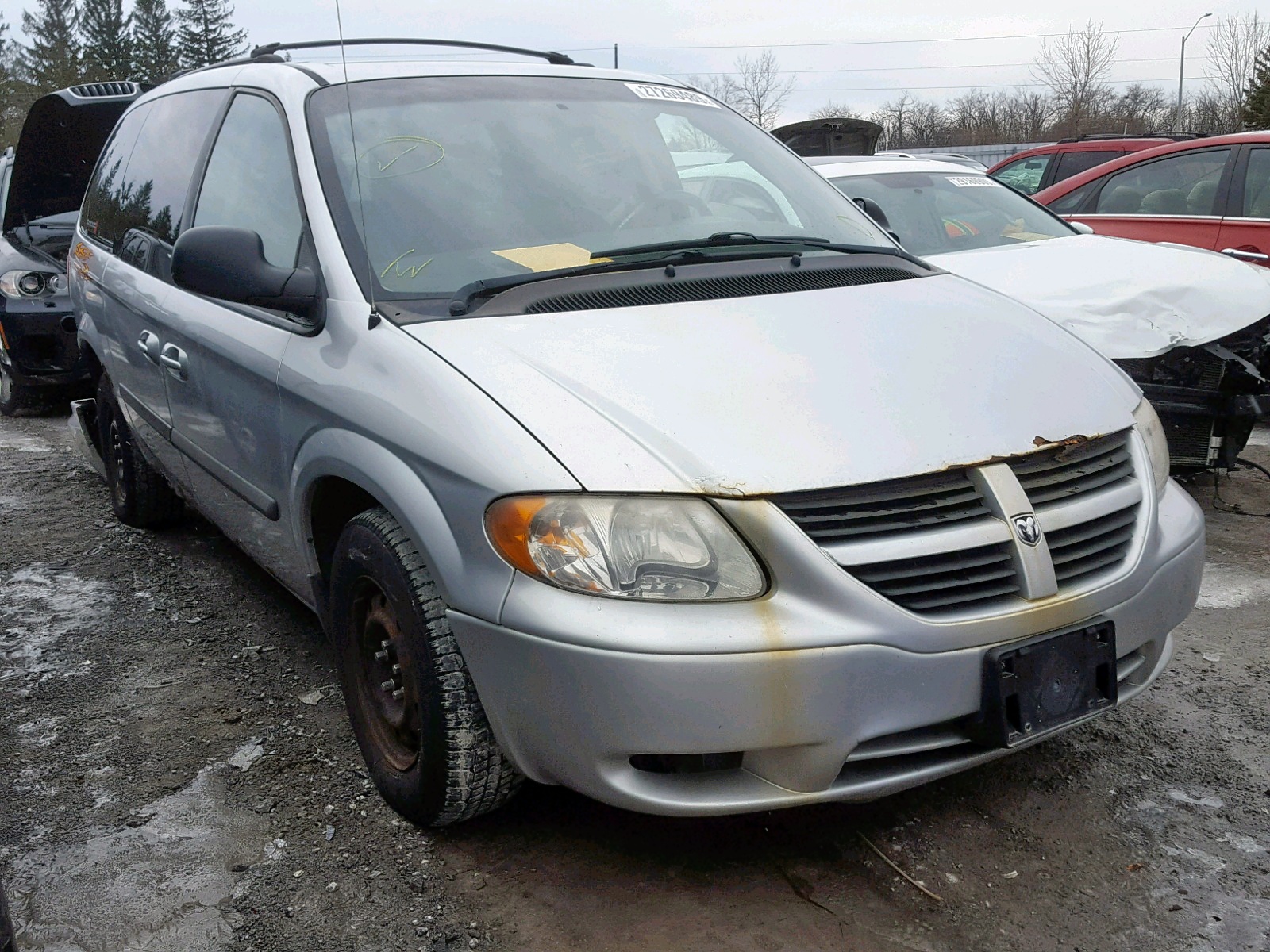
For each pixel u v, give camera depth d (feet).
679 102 12.16
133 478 15.87
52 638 12.75
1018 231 19.52
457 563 7.48
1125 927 7.55
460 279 9.05
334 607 9.24
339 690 11.30
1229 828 8.65
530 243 9.55
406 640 8.14
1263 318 15.42
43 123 23.57
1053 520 7.68
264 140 10.91
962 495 7.50
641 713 6.84
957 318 9.34
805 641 6.86
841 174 20.34
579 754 7.14
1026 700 7.40
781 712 6.88
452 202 9.69
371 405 8.23
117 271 14.11
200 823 9.01
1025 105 203.72
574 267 9.25
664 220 10.34
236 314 10.65
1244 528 15.80
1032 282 16.58
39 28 270.26
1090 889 7.95
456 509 7.48
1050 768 9.54
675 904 7.89
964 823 8.75
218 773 9.77
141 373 13.43
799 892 7.98
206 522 16.96
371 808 9.13
